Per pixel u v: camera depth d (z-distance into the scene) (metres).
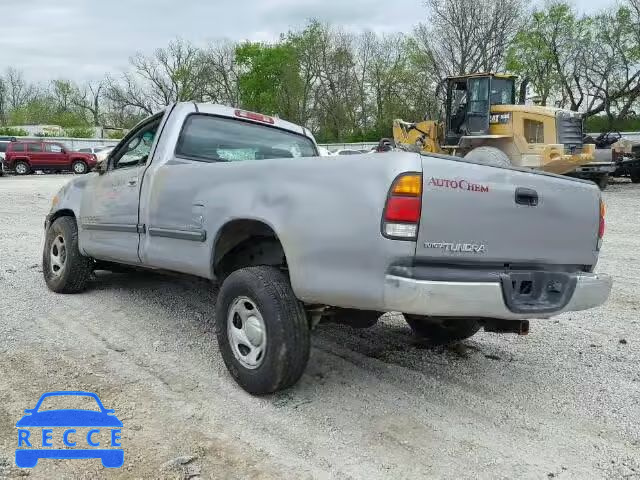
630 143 22.41
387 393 4.00
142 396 3.82
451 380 4.27
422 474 3.03
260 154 5.49
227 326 3.95
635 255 9.18
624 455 3.28
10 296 6.08
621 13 40.44
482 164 3.46
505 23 42.44
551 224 3.80
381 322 5.64
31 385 3.92
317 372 4.32
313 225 3.44
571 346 5.08
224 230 4.07
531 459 3.22
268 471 3.02
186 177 4.40
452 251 3.31
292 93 60.25
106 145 48.66
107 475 2.93
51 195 19.20
